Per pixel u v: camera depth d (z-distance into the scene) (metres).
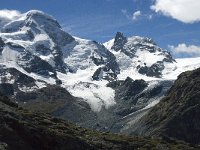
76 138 149.50
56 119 177.25
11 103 167.75
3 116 129.00
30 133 130.38
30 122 142.38
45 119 167.38
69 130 163.75
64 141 140.88
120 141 181.25
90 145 153.88
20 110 164.12
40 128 137.38
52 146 134.75
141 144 189.75
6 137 121.38
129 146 181.62
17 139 123.50
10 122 128.12
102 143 169.50
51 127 157.25
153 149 188.75
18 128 128.50
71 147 141.88
